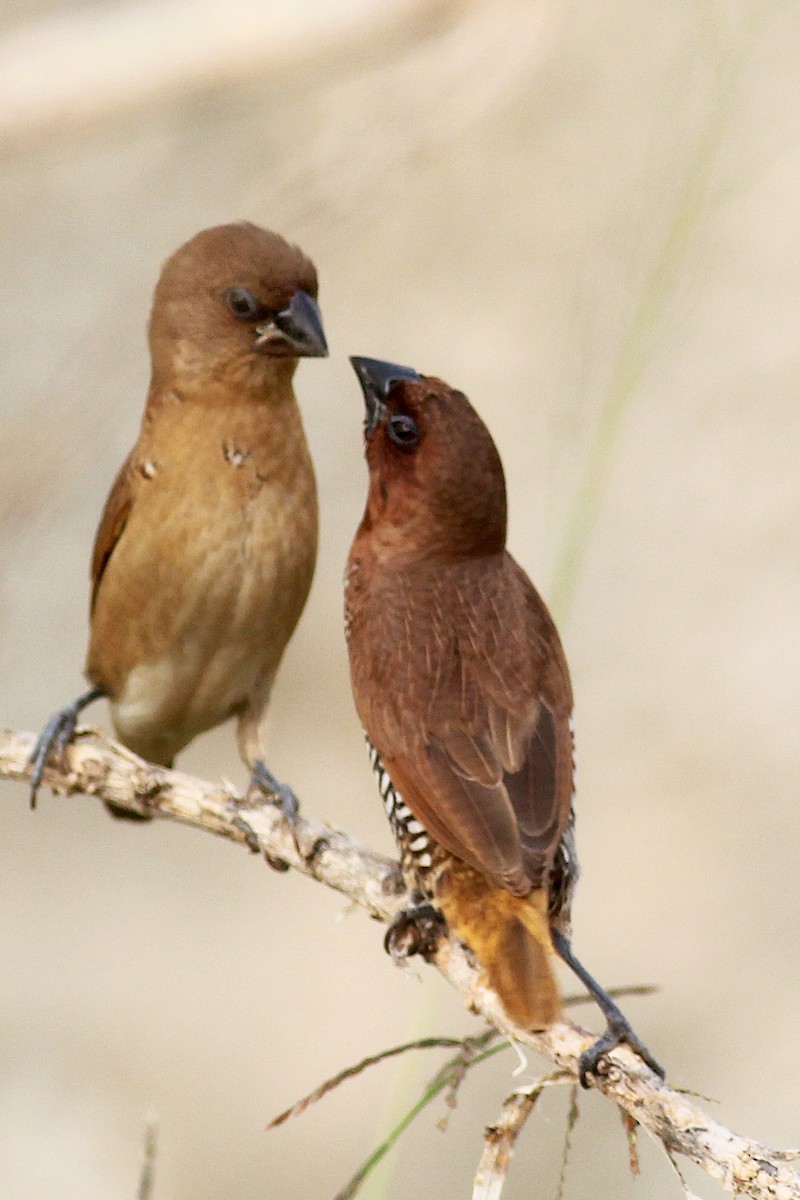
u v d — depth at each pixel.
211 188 16.30
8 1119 14.30
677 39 17.19
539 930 6.83
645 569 17.34
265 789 9.40
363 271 17.27
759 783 16.11
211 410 8.86
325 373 17.45
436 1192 13.08
